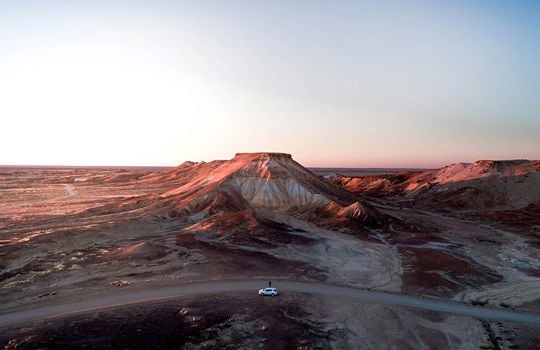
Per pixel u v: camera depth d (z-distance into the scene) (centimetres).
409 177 18750
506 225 9994
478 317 4112
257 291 4494
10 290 4256
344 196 12456
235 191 10606
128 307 3878
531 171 13638
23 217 9206
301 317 3872
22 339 3177
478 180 13925
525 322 4003
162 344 3222
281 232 7612
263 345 3316
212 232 7169
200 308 3916
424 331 3759
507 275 5800
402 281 5203
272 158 12788
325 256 6269
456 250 7156
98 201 12738
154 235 7075
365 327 3759
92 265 5162
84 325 3459
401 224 9325
